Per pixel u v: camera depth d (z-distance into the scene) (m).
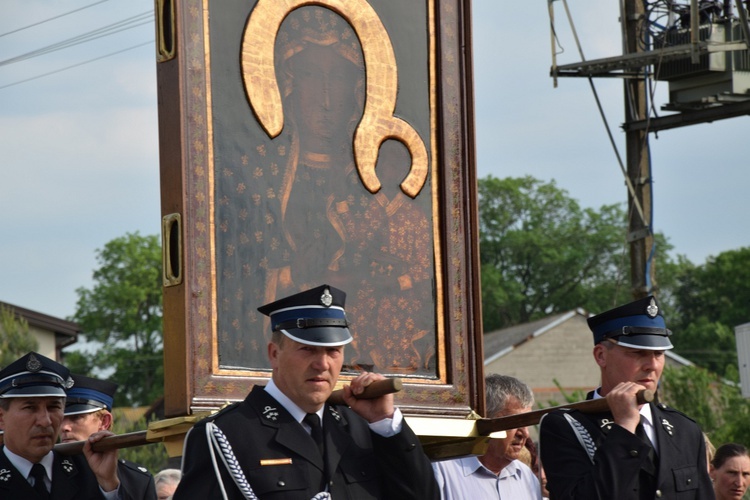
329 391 7.21
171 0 7.74
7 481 8.68
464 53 8.79
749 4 23.36
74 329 47.22
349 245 8.22
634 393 7.84
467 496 9.91
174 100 7.68
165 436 7.62
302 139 8.12
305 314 7.19
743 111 23.19
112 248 80.25
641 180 23.84
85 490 8.87
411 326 8.39
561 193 86.56
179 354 7.54
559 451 8.12
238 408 7.24
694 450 8.38
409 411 8.22
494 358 62.25
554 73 23.61
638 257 23.77
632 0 23.84
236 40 7.95
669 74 23.36
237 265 7.77
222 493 6.97
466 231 8.66
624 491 7.65
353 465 7.32
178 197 7.61
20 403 8.70
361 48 8.43
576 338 63.34
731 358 80.62
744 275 84.56
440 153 8.65
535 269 84.94
